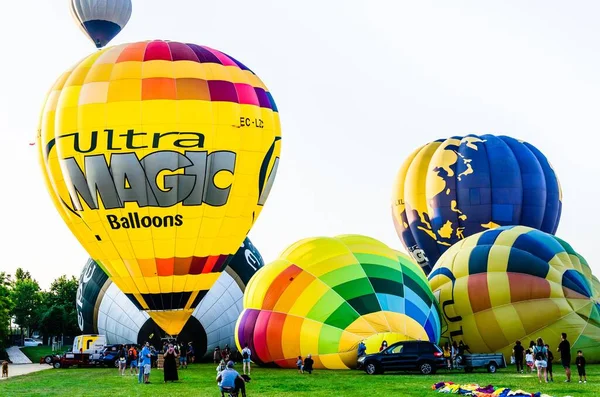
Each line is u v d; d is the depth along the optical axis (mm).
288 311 30984
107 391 23766
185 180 28625
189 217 29031
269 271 32938
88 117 28672
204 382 26594
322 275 31203
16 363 52531
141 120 28391
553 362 31062
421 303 30859
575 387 21734
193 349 40781
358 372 28594
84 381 28484
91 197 28891
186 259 29656
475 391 19859
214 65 30047
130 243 29188
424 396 19828
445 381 24109
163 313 30500
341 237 33406
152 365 38156
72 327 84438
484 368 29906
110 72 29297
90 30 41031
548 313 30859
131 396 21938
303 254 32562
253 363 35062
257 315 32062
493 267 32156
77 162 28734
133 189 28516
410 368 27359
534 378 25172
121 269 29953
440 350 27688
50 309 84812
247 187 30016
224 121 29062
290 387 23000
